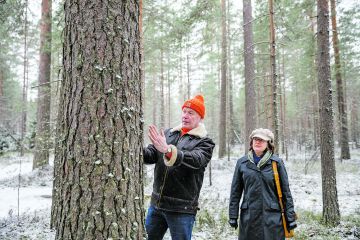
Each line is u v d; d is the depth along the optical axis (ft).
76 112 8.09
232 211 13.42
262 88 90.68
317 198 34.50
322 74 24.64
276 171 12.75
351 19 57.21
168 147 8.66
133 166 8.40
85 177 7.84
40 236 18.04
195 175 10.36
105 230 7.73
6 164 61.46
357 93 133.18
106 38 8.24
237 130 103.19
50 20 42.01
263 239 12.20
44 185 41.34
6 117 97.81
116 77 8.23
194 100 10.84
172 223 10.18
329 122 24.23
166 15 37.40
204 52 48.14
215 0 37.11
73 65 8.31
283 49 85.25
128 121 8.36
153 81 115.44
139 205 8.50
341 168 55.42
